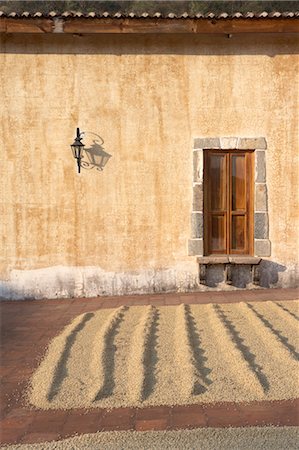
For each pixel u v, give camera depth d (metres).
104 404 2.99
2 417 2.89
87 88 6.14
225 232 6.33
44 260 6.20
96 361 3.65
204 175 6.27
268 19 5.71
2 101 6.11
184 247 6.21
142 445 2.48
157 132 6.16
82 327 4.65
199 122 6.16
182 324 4.48
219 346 3.90
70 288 6.21
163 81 6.14
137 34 6.04
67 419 2.83
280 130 6.19
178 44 6.11
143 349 3.83
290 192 6.21
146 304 5.62
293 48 6.14
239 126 6.17
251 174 6.30
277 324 4.48
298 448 2.41
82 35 5.99
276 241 6.23
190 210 6.19
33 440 2.60
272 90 6.16
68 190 6.18
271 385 3.14
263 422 2.69
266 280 6.25
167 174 6.18
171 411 2.87
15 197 6.16
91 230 6.20
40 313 5.40
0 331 4.70
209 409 2.87
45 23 5.74
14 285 6.20
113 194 6.18
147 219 6.19
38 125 6.14
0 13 5.63
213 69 6.14
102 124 6.16
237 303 5.45
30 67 6.11
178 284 6.22
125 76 6.14
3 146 6.14
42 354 3.97
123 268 6.21
